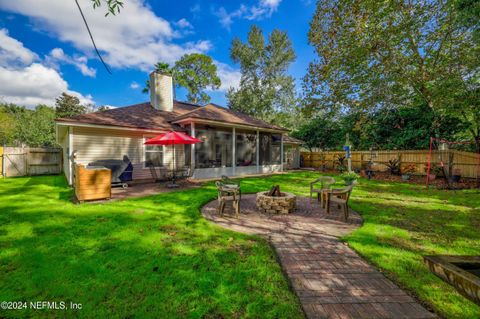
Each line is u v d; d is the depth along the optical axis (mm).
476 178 9828
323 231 4203
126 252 3135
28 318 1919
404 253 3230
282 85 26375
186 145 11992
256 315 1989
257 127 13320
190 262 2883
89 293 2242
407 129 14047
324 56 11078
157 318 1923
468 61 8297
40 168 13422
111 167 8539
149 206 5766
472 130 11453
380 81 10508
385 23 9711
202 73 33000
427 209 5715
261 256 3100
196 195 7168
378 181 11008
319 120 20359
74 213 5055
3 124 22344
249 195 7703
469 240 3707
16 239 3551
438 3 8883
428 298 2260
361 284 2506
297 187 9273
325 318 1985
